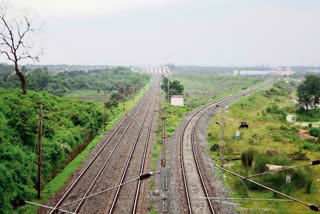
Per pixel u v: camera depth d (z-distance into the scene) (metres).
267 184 23.80
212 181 24.56
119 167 27.86
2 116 25.27
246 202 21.20
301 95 63.59
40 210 18.91
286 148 36.88
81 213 18.64
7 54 33.62
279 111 65.31
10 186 19.02
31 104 31.19
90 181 24.06
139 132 43.16
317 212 19.70
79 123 37.31
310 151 35.72
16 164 21.36
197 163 28.95
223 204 20.30
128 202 20.39
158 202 20.41
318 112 61.91
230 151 34.91
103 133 42.12
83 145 34.12
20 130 24.92
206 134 44.28
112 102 66.44
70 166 27.69
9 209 18.03
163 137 18.03
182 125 49.41
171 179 24.91
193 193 21.91
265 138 42.72
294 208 20.41
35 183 22.00
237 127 50.91
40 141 20.80
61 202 20.09
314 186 24.55
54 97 41.75
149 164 29.36
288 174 24.75
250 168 26.69
